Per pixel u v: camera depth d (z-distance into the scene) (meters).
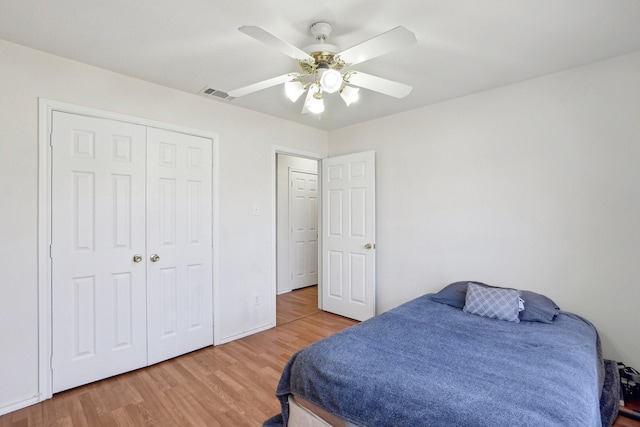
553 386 1.31
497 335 1.90
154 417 1.90
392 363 1.54
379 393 1.34
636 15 1.69
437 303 2.61
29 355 2.03
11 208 1.97
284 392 1.72
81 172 2.23
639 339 2.09
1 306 1.94
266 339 3.10
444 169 3.02
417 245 3.22
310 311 3.98
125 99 2.42
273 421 1.82
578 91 2.31
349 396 1.40
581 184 2.31
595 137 2.25
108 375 2.34
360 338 1.85
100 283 2.31
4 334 1.95
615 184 2.18
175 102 2.69
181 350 2.72
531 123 2.52
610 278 2.20
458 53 2.11
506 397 1.24
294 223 5.08
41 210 2.06
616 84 2.17
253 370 2.48
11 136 1.96
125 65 2.26
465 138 2.88
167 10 1.65
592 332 2.02
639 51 2.08
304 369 1.63
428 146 3.13
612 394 1.81
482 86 2.66
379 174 3.54
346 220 3.73
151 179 2.55
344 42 1.95
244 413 1.95
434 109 3.08
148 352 2.53
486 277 2.76
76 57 2.15
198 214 2.83
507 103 2.64
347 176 3.72
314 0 1.56
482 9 1.64
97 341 2.30
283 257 4.90
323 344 1.77
